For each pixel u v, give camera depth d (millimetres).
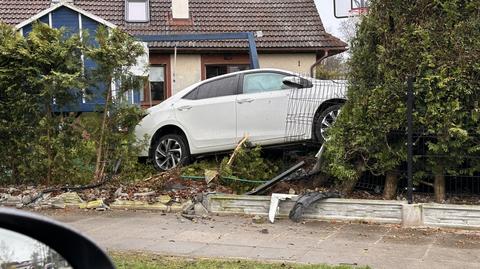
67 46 9398
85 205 8812
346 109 8508
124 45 9594
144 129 10531
